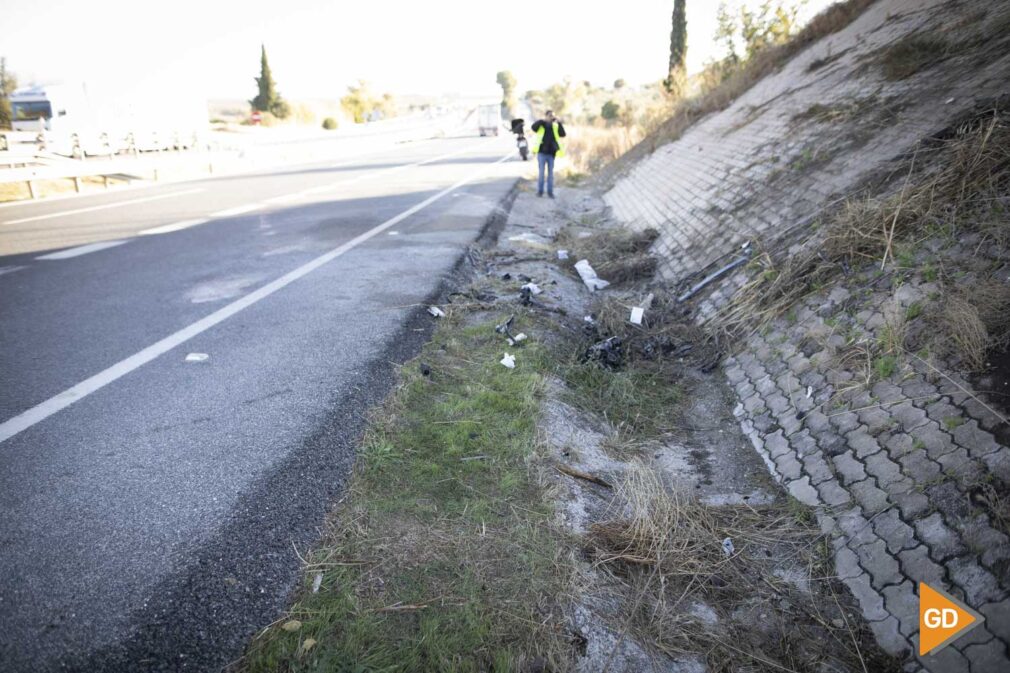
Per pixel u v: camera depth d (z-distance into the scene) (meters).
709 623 2.47
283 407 3.62
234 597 2.28
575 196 16.05
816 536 2.83
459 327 5.22
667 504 3.15
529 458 3.35
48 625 2.09
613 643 2.33
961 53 5.73
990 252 3.34
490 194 13.75
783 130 7.98
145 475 2.94
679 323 5.64
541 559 2.66
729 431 3.93
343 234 8.95
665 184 11.41
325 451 3.21
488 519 2.86
